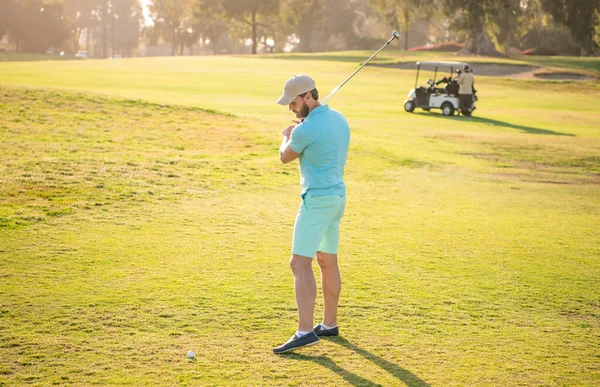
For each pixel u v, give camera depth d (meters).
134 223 7.60
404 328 4.71
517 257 6.78
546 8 58.47
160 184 9.80
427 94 24.50
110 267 5.92
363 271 6.08
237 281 5.64
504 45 66.81
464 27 57.34
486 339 4.55
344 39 99.44
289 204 9.05
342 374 3.94
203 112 17.50
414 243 7.22
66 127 14.03
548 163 14.44
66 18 107.19
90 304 4.96
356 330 4.66
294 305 5.10
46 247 6.45
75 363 3.97
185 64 45.38
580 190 11.45
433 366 4.09
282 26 90.50
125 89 25.52
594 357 4.29
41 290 5.23
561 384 3.88
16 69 33.47
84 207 8.20
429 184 11.38
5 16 95.75
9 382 3.70
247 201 9.12
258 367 4.01
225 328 4.61
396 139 16.75
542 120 23.19
